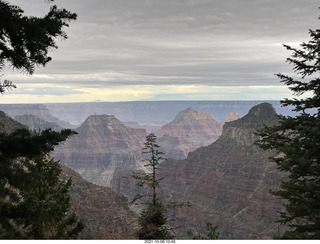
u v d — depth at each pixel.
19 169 12.80
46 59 14.08
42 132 12.59
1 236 12.22
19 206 12.08
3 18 12.52
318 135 15.05
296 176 16.28
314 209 14.89
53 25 13.06
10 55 13.44
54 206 13.12
